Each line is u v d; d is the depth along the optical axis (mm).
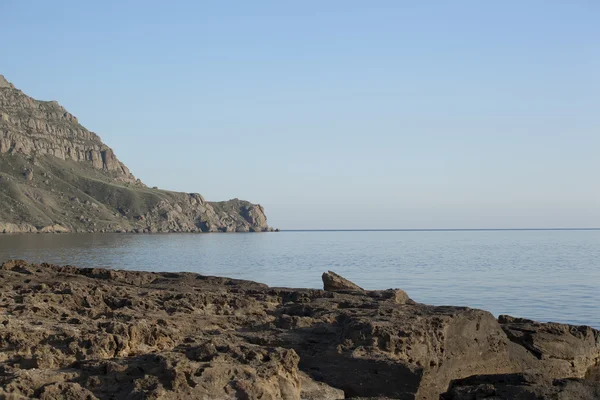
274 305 28594
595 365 29859
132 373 15445
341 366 20234
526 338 27766
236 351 17062
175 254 144875
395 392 19516
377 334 21078
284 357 16922
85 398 14227
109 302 25953
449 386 21922
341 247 195500
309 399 18219
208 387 15008
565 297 59812
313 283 73375
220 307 26766
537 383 20594
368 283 73750
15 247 151125
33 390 14289
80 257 117625
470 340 23938
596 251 158250
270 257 135000
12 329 18188
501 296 60688
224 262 115875
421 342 21375
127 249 160375
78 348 17359
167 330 20047
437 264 108312
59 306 23781
